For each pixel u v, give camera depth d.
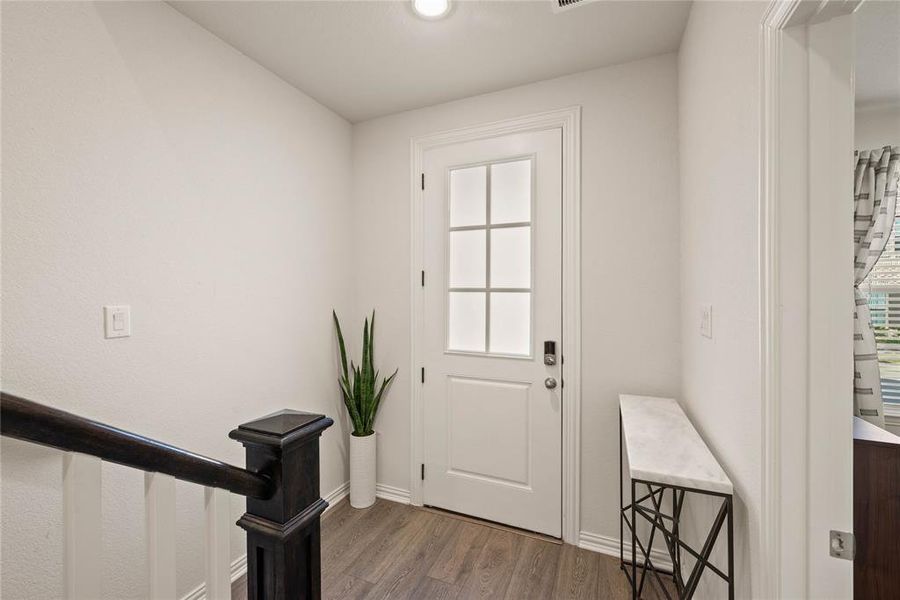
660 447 1.24
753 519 0.90
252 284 1.85
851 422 0.75
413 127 2.36
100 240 1.29
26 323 1.12
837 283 0.75
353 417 2.36
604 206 1.92
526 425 2.08
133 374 1.38
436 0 1.48
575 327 1.96
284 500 0.81
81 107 1.24
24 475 1.10
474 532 2.06
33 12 1.13
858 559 1.16
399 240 2.41
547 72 1.96
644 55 1.82
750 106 0.91
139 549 1.38
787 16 0.74
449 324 2.29
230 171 1.75
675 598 1.58
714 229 1.20
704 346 1.34
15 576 1.10
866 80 1.77
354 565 1.79
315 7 1.51
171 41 1.50
